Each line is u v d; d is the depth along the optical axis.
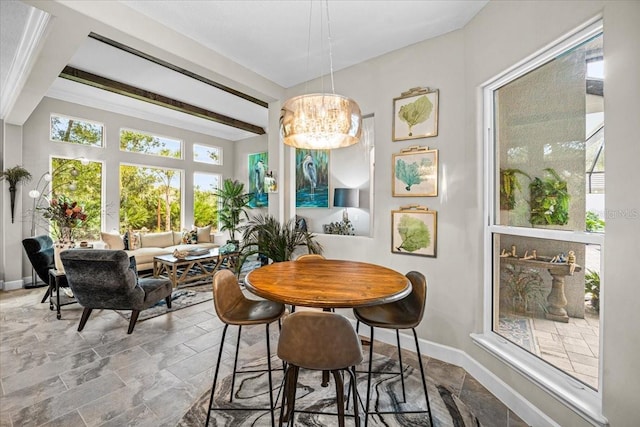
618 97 1.25
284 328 1.25
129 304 2.81
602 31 1.41
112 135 5.44
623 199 1.23
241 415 1.73
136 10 2.19
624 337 1.23
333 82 3.15
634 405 1.19
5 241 4.29
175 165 6.49
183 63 2.60
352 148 4.98
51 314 3.30
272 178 3.61
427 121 2.50
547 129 1.73
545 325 1.75
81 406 1.78
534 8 1.71
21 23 2.37
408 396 1.93
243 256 3.28
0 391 1.91
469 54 2.27
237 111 5.76
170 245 6.02
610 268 1.29
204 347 2.57
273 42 2.62
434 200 2.48
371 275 1.83
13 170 4.25
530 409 1.68
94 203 5.26
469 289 2.26
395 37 2.52
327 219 5.21
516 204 1.96
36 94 3.39
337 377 1.29
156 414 1.72
